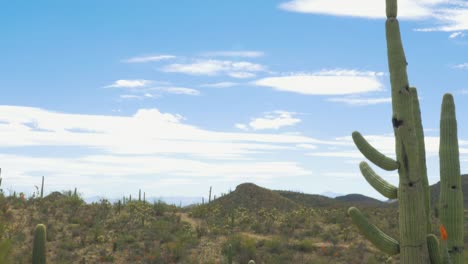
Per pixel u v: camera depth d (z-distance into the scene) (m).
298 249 31.81
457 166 9.54
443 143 9.66
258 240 33.09
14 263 22.41
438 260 8.84
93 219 34.72
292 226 38.59
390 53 9.04
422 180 9.66
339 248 31.92
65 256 27.30
